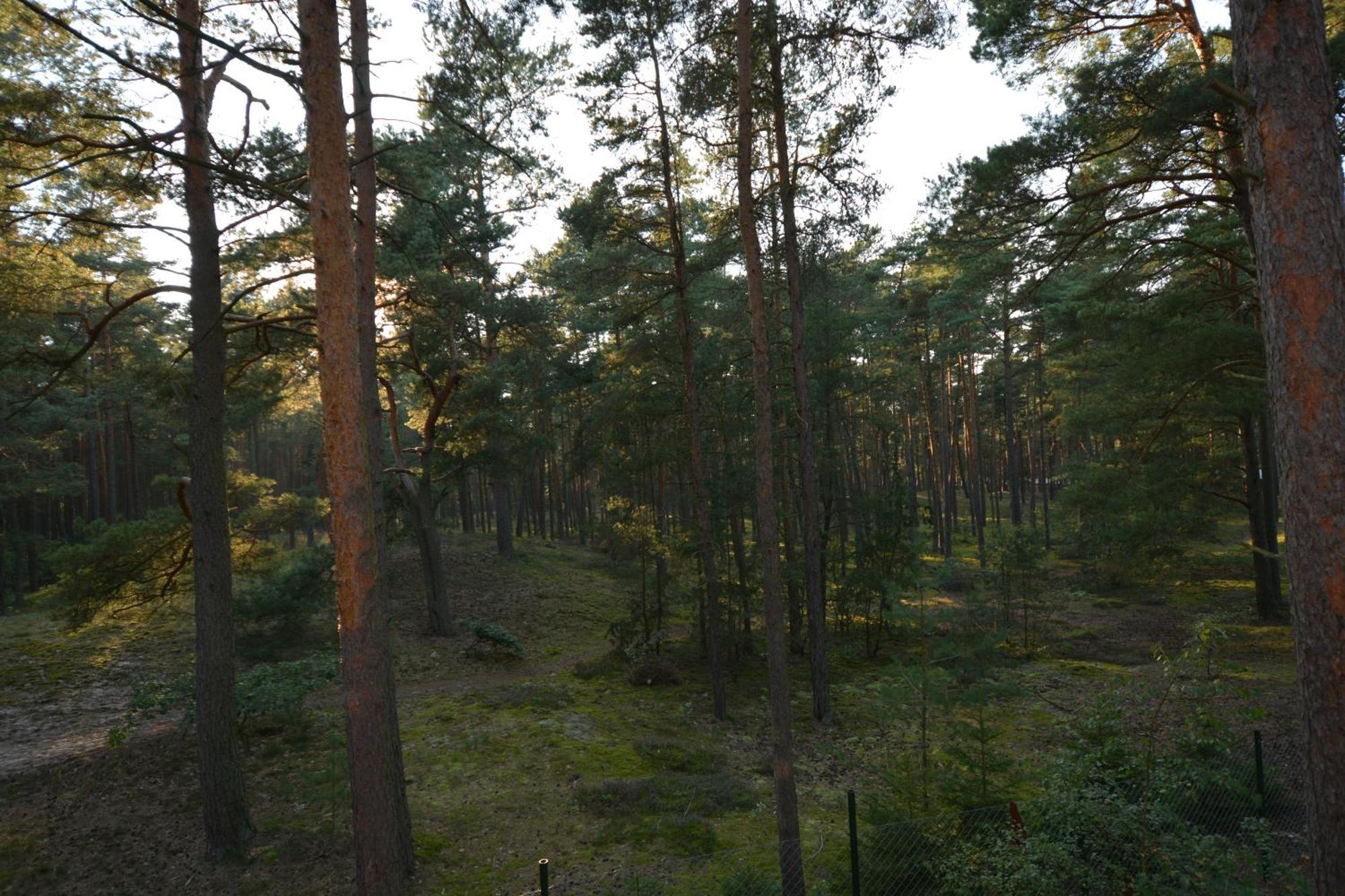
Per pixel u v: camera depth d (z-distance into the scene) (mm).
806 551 16500
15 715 16062
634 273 17094
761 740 15125
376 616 6441
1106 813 6715
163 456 40094
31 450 28922
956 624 10586
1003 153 12836
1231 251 16203
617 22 13766
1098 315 19031
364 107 9867
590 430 20562
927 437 49250
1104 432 22953
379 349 21438
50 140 8938
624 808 11039
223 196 11062
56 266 11328
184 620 23234
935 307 33625
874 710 9945
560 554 36594
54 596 13453
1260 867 7043
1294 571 4766
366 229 9789
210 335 10188
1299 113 4770
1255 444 21656
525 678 19875
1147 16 13688
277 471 58594
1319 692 4609
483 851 9992
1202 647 7586
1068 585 30078
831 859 9281
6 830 10602
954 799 8391
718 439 20500
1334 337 4621
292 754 13422
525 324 23375
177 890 9141
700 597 21484
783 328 21391
